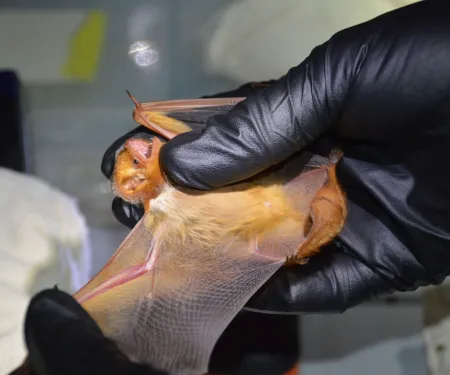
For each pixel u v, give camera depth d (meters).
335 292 0.34
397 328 0.44
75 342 0.29
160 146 0.32
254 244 0.32
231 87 0.49
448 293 0.42
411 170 0.33
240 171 0.32
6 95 0.45
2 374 0.37
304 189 0.33
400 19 0.31
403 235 0.33
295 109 0.32
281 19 0.46
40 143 0.49
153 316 0.32
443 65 0.30
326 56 0.32
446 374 0.41
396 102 0.31
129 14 0.50
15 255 0.40
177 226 0.32
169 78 0.50
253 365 0.42
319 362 0.43
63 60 0.50
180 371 0.32
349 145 0.34
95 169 0.48
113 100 0.50
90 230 0.46
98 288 0.32
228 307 0.32
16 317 0.38
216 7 0.50
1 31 0.50
